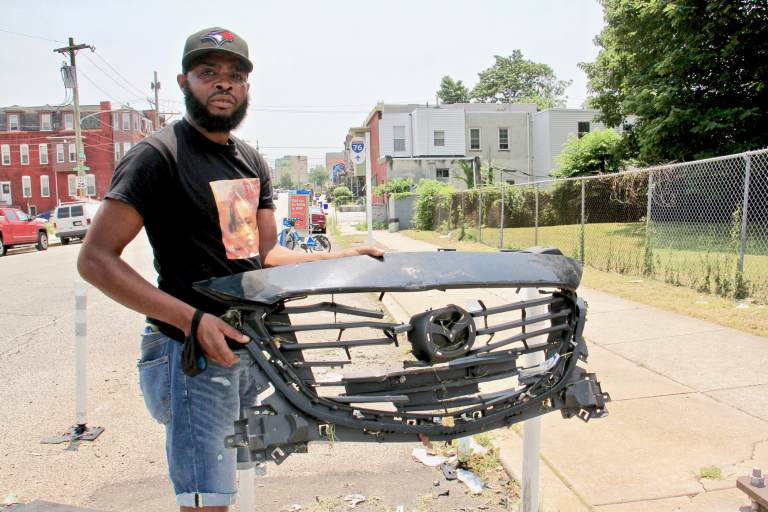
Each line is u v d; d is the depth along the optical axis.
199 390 1.72
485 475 3.20
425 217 24.12
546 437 3.49
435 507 2.89
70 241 24.66
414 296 8.22
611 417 3.75
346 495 3.05
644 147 16.62
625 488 2.86
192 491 1.72
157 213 1.69
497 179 35.56
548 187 24.64
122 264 1.53
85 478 3.35
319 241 14.48
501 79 65.69
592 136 23.19
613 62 20.17
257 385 1.42
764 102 15.07
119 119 50.75
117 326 7.29
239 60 1.74
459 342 1.55
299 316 6.45
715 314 6.35
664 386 4.29
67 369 5.51
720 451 3.22
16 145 51.25
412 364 1.61
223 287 1.48
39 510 1.99
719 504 2.68
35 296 9.59
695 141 15.41
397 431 1.50
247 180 1.89
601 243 13.29
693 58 14.68
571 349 1.74
